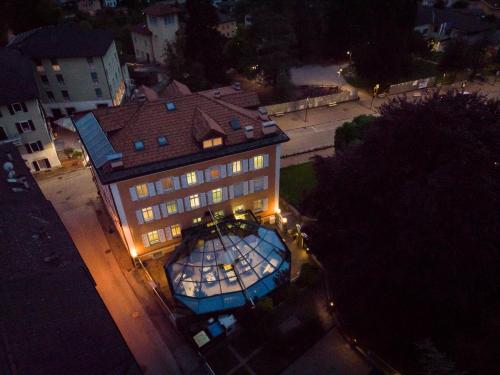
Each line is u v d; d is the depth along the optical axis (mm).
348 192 29297
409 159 25859
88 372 18781
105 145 33031
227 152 33312
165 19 77812
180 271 31344
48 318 21031
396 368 27344
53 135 56562
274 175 37406
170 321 31562
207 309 29734
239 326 30453
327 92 70438
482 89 71375
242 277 31125
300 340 29484
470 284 23391
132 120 33594
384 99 68688
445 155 24062
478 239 22531
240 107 38219
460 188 22578
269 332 29297
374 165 27375
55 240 27844
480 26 90812
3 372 17516
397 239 24672
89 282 24156
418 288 24438
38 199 32281
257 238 33219
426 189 23188
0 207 29750
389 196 26297
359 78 75812
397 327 26484
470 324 25578
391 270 24734
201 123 33281
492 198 22234
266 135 34875
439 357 22703
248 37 69812
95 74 58562
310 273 33469
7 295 21797
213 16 66562
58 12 82125
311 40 82875
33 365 18359
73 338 20250
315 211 33219
